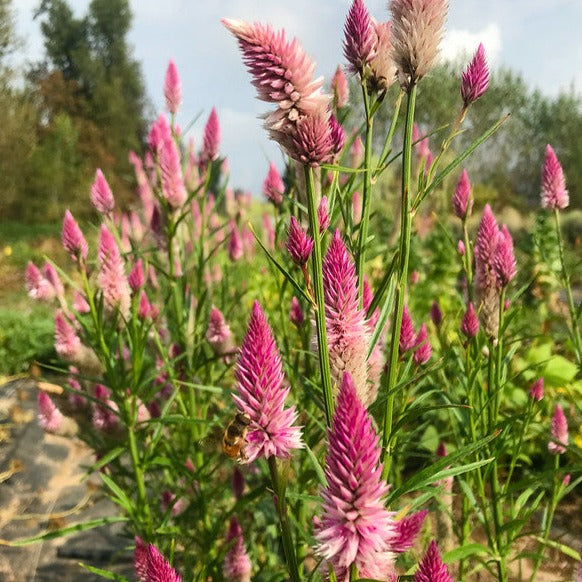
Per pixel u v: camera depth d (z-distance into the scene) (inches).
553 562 24.8
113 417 21.6
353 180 14.3
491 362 16.7
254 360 9.4
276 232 19.2
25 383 51.4
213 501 23.6
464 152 11.2
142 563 13.8
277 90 9.5
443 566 8.7
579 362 19.6
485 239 16.2
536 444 29.8
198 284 24.2
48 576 26.3
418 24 10.4
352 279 10.7
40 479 34.6
